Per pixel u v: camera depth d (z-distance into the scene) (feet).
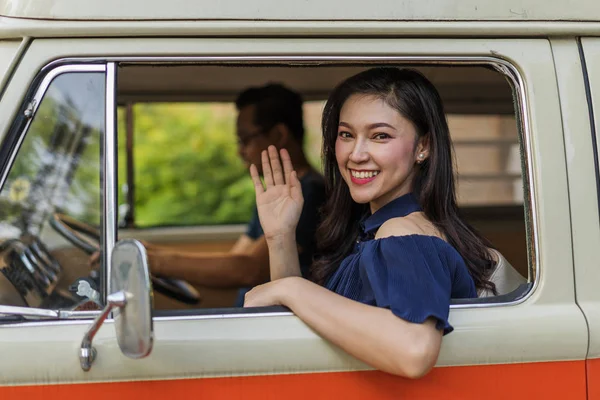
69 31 5.55
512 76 5.99
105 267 5.67
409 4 5.81
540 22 5.94
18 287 6.19
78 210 6.98
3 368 5.34
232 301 11.27
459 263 5.90
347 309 5.46
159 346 5.47
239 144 10.86
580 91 6.00
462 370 5.69
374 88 6.23
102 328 5.47
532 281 5.91
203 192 25.22
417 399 5.66
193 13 5.63
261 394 5.57
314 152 16.87
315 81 10.09
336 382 5.61
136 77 9.72
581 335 5.72
